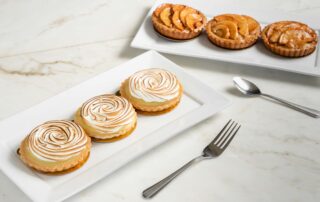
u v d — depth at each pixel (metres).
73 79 0.86
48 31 0.96
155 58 0.86
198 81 0.81
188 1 1.04
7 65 0.88
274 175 0.69
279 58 0.89
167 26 0.92
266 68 0.88
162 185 0.67
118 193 0.67
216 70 0.88
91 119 0.73
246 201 0.66
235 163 0.71
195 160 0.70
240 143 0.73
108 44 0.93
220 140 0.73
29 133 0.71
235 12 1.01
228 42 0.89
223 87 0.84
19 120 0.75
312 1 1.08
